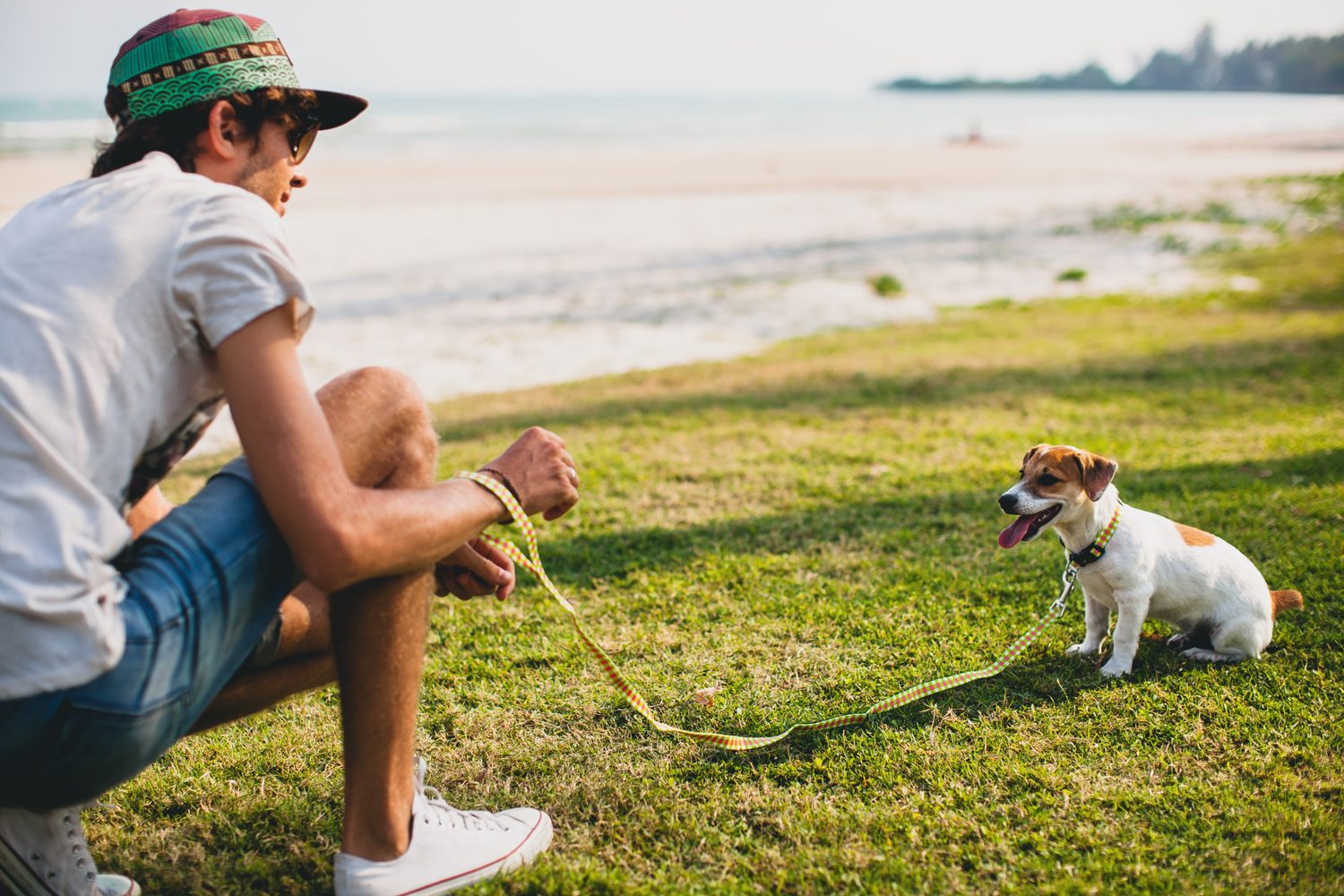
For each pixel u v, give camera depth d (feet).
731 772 9.33
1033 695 10.73
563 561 15.15
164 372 5.61
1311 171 105.91
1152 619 12.32
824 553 15.15
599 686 11.10
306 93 6.86
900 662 11.57
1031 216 73.26
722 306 43.80
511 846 7.79
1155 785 8.91
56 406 5.25
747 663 11.60
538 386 30.83
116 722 5.32
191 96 6.24
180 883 7.84
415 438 6.83
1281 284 44.50
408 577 6.46
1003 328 37.42
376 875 6.93
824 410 25.05
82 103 307.78
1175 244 59.31
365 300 43.80
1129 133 211.20
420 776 8.61
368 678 6.57
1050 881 7.70
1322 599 12.57
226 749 9.81
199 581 5.58
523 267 52.44
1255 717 10.00
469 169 109.40
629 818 8.57
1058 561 14.47
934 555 14.93
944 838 8.26
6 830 6.22
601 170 110.93
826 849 8.09
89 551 5.22
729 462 20.31
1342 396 24.21
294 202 77.05
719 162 125.29
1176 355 30.32
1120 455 20.08
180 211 5.63
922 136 200.75
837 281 48.98
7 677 5.11
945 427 22.90
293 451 5.54
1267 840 8.03
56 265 5.44
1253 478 17.78
